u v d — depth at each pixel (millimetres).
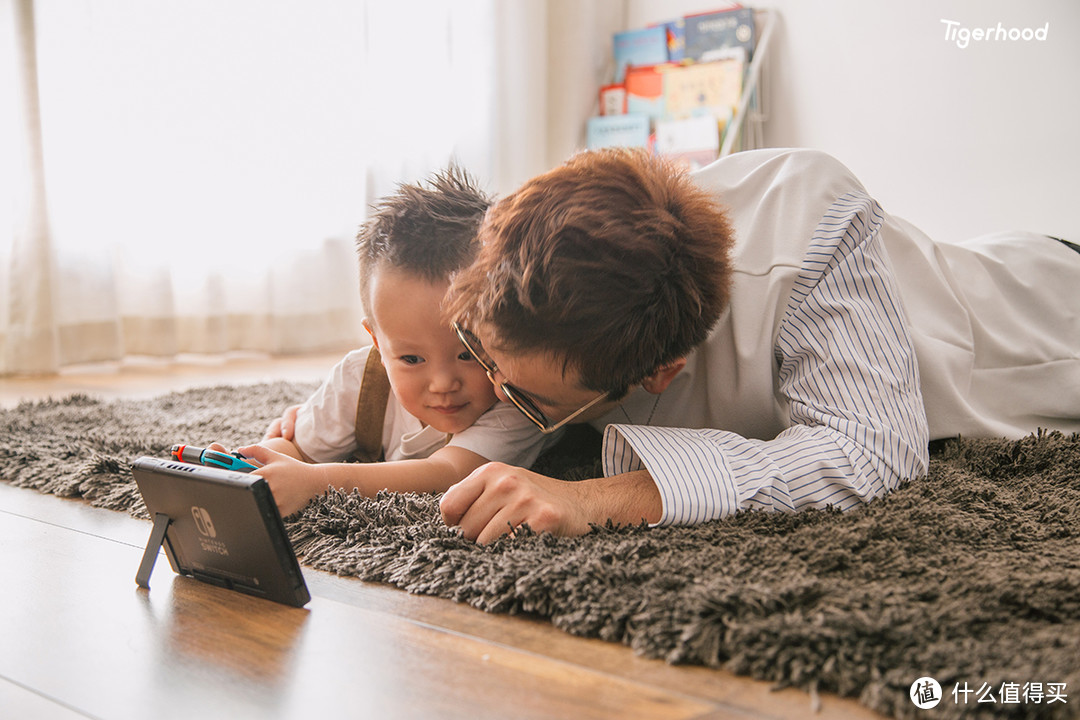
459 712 473
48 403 1583
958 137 2541
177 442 1173
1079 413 1128
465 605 629
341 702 487
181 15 2357
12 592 667
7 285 2119
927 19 2564
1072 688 450
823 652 504
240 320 2566
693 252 732
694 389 917
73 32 2174
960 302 1143
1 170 2092
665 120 2928
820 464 763
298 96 2600
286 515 805
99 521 861
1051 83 2379
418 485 865
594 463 962
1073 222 2379
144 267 2330
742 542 676
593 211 684
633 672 519
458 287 744
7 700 500
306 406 1051
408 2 2822
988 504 800
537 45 3016
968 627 529
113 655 554
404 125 2852
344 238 2754
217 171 2449
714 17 2902
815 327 855
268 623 600
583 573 608
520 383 732
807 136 2838
